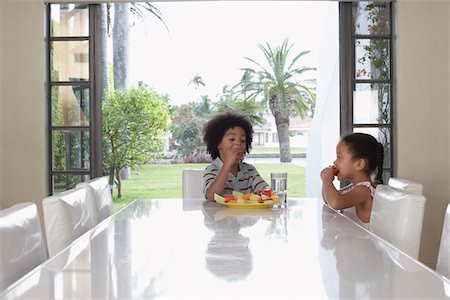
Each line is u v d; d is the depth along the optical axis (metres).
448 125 4.63
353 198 2.51
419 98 4.64
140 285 1.11
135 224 1.98
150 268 1.26
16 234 1.50
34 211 1.68
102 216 2.60
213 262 1.32
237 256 1.40
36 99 4.66
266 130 20.30
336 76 9.01
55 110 4.81
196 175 3.38
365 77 4.79
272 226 1.93
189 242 1.60
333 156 9.12
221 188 2.74
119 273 1.21
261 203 2.44
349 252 1.45
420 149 4.65
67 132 4.81
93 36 4.78
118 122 15.52
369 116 4.78
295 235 1.74
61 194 1.99
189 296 1.03
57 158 4.82
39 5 4.65
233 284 1.11
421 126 4.64
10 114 4.67
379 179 2.70
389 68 4.79
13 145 4.66
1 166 4.67
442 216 4.64
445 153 4.64
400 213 1.80
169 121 16.23
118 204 15.84
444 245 1.59
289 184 20.58
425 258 4.65
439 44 4.63
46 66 4.74
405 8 4.63
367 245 1.56
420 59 4.63
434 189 4.65
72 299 1.01
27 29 4.65
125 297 1.02
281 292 1.05
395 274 1.20
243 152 2.82
